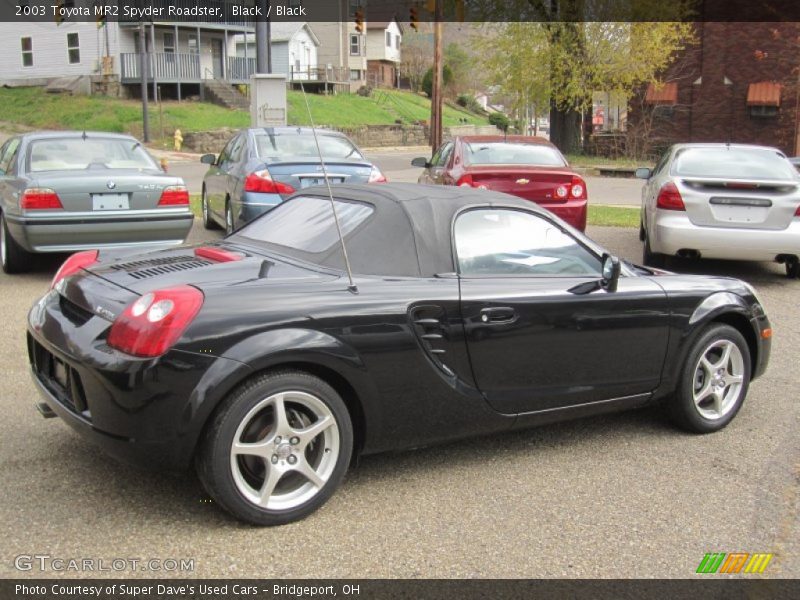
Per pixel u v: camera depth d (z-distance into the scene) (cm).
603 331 446
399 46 7181
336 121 4444
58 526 351
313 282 378
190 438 335
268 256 419
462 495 399
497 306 410
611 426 505
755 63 3219
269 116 1684
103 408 343
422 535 356
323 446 369
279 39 5200
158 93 3966
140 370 330
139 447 337
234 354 338
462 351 402
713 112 3300
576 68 2866
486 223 435
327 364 360
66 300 402
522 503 392
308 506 364
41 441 443
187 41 4225
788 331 747
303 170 934
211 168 1198
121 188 843
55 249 830
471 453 454
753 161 960
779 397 568
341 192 464
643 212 1082
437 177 1105
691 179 898
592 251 463
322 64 6116
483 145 1102
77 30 4041
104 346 346
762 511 391
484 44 2953
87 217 830
